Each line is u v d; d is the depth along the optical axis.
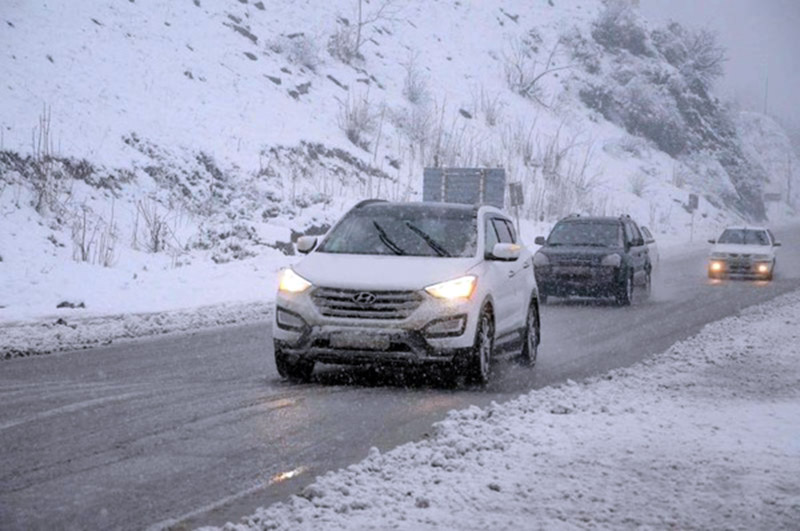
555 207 48.03
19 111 28.48
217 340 15.26
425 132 47.22
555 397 10.20
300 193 33.88
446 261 11.54
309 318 11.02
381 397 10.57
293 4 52.47
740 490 6.70
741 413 9.41
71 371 12.04
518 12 71.81
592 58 69.81
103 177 27.91
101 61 34.41
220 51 41.75
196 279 22.25
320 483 6.65
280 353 11.27
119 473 7.16
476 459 7.45
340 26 53.38
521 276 13.27
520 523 5.93
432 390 11.12
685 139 69.69
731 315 20.41
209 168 32.16
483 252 12.02
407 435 8.63
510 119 56.38
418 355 10.91
